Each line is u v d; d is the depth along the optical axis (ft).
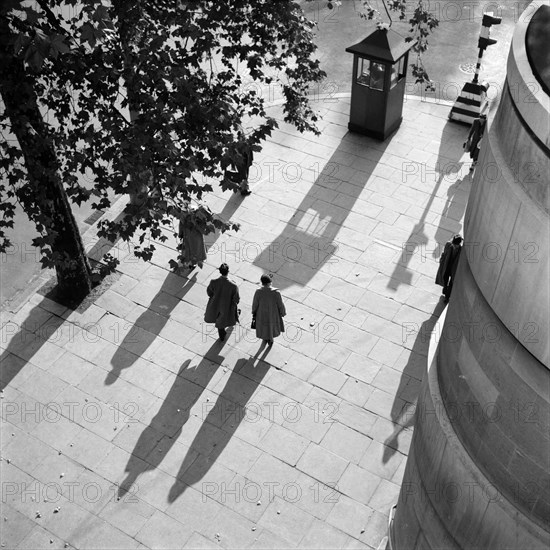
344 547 32.63
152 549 32.71
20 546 32.96
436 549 23.86
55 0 31.86
